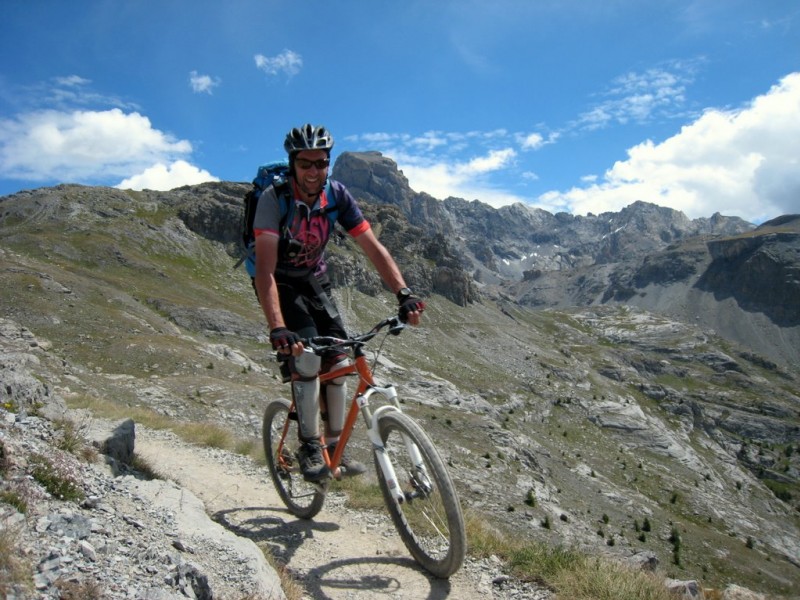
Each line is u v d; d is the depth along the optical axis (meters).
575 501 103.81
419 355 183.38
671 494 146.88
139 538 4.25
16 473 4.44
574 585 5.21
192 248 188.00
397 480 4.97
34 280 84.44
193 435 12.54
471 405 138.88
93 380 45.38
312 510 6.64
